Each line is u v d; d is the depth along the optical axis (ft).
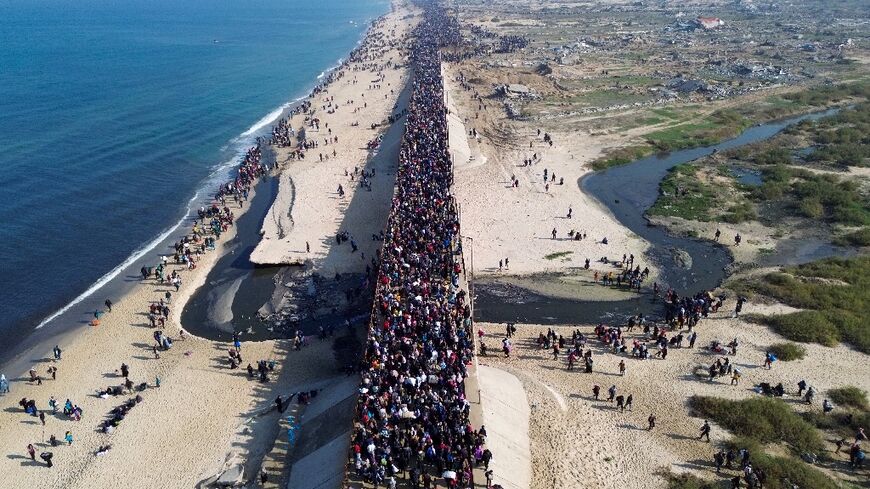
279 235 230.89
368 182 277.64
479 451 103.04
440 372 124.47
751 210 244.42
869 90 416.46
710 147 327.67
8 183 272.72
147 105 428.97
